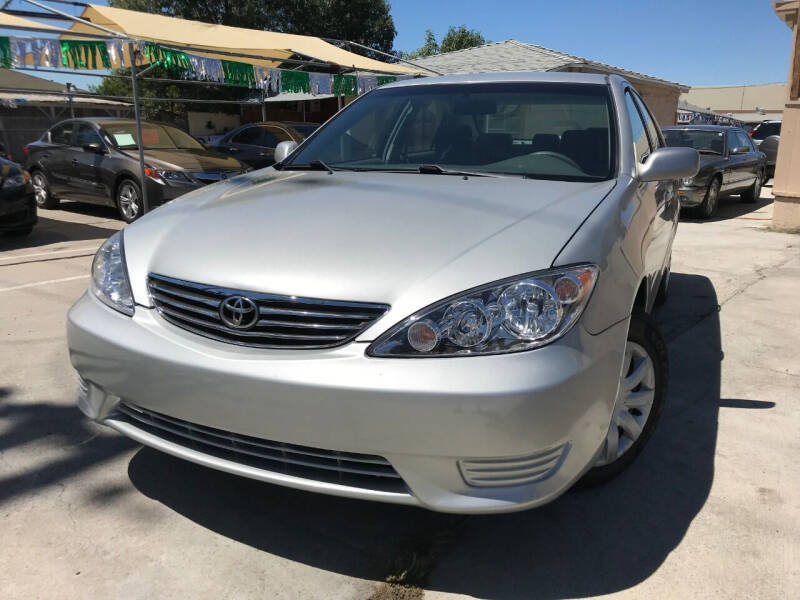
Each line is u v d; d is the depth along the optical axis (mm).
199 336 2117
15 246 7426
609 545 2270
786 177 9258
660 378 2707
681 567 2156
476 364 1862
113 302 2338
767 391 3592
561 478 1996
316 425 1922
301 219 2355
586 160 2934
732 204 12914
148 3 27328
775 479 2689
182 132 10445
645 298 3072
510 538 2309
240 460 2111
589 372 1975
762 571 2133
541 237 2111
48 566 2129
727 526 2371
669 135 11938
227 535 2309
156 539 2279
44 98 18703
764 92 52125
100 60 7508
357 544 2271
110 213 10352
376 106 3621
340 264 2045
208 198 2775
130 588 2043
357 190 2664
